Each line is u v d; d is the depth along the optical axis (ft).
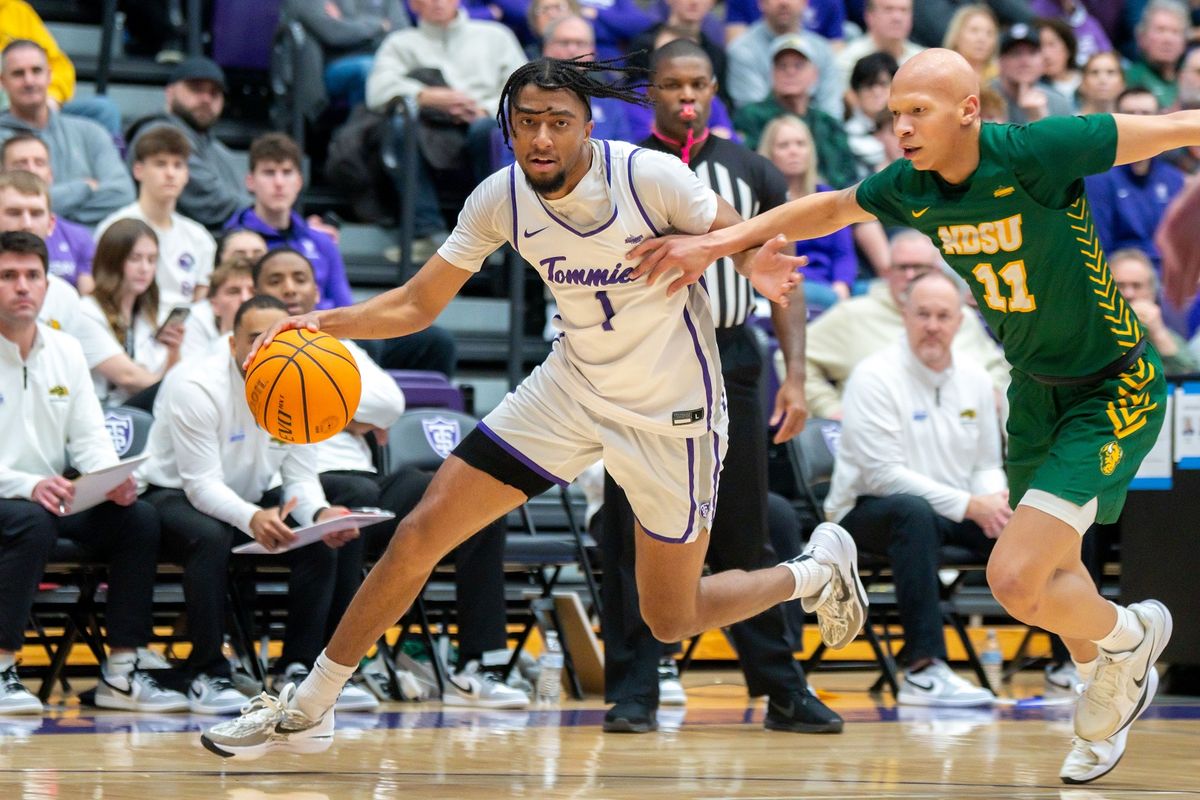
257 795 28.50
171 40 78.28
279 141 62.34
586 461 31.50
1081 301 30.83
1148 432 31.73
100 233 56.85
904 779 31.91
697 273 29.48
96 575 50.01
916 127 29.48
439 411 56.29
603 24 82.79
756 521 42.37
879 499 54.60
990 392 57.98
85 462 49.42
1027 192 29.66
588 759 35.32
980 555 55.01
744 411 42.14
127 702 47.57
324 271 63.46
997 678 61.72
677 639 32.86
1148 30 92.43
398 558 30.71
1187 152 79.46
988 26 84.53
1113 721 31.91
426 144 72.59
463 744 38.40
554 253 29.68
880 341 65.05
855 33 91.76
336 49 76.64
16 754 34.86
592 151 29.30
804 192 69.97
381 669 55.21
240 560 50.16
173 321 54.70
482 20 82.58
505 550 52.29
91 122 66.03
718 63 81.61
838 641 36.04
